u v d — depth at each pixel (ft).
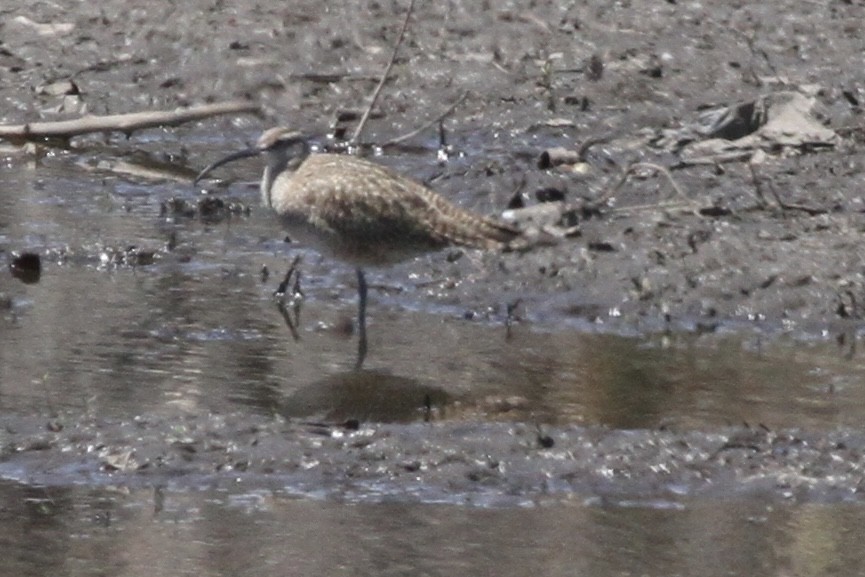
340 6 71.00
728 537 33.58
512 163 57.11
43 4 70.85
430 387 40.50
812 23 70.79
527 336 44.96
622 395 40.45
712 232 51.06
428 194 44.86
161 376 40.45
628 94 64.80
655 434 37.35
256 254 50.52
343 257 44.75
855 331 46.47
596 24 70.13
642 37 69.15
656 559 32.60
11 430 36.60
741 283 48.11
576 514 34.50
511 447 36.60
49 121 62.34
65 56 67.00
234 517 33.86
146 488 34.99
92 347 42.45
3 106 63.21
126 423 36.91
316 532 33.37
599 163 57.72
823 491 35.63
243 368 41.37
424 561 32.27
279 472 35.50
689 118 62.75
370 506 34.53
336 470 35.68
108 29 69.00
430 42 68.49
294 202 44.96
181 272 48.80
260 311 45.88
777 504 35.14
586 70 66.18
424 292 47.78
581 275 48.47
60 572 31.60
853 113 62.85
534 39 68.95
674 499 35.29
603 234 50.85
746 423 38.04
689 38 69.21
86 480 35.14
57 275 48.06
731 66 67.10
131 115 60.49
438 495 35.01
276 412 38.37
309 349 42.98
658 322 46.62
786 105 61.46
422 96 64.69
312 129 62.64
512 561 32.37
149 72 66.13
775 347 45.01
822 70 66.85
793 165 57.26
